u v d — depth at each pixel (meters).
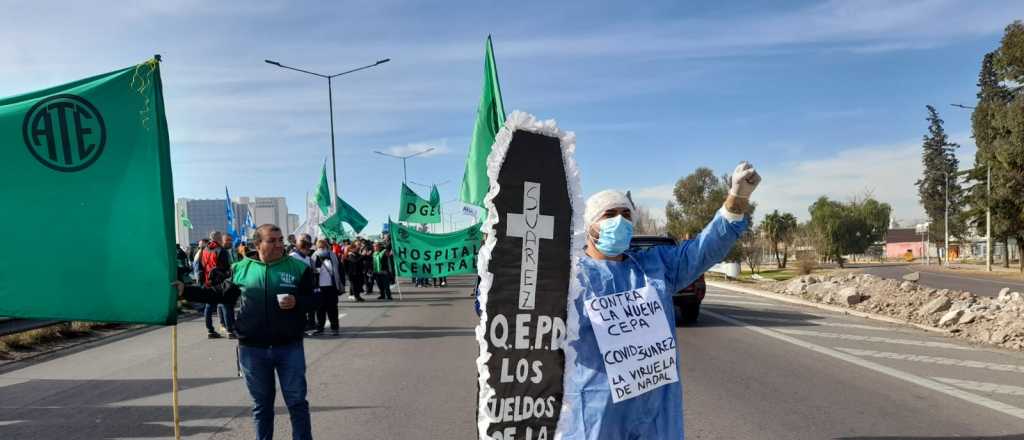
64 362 9.71
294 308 4.90
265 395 4.93
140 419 6.53
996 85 57.97
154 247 4.29
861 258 85.88
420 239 17.11
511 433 3.01
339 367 9.09
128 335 12.61
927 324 12.76
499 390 3.01
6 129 4.22
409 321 14.34
